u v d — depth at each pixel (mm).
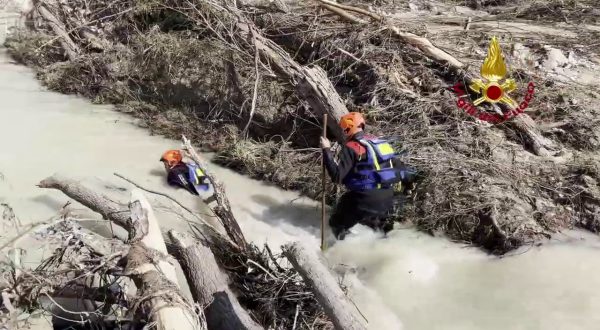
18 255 3668
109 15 9383
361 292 4531
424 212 5398
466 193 5336
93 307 3646
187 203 5680
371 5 9555
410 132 6047
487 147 5789
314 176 6082
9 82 8961
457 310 4309
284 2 8430
